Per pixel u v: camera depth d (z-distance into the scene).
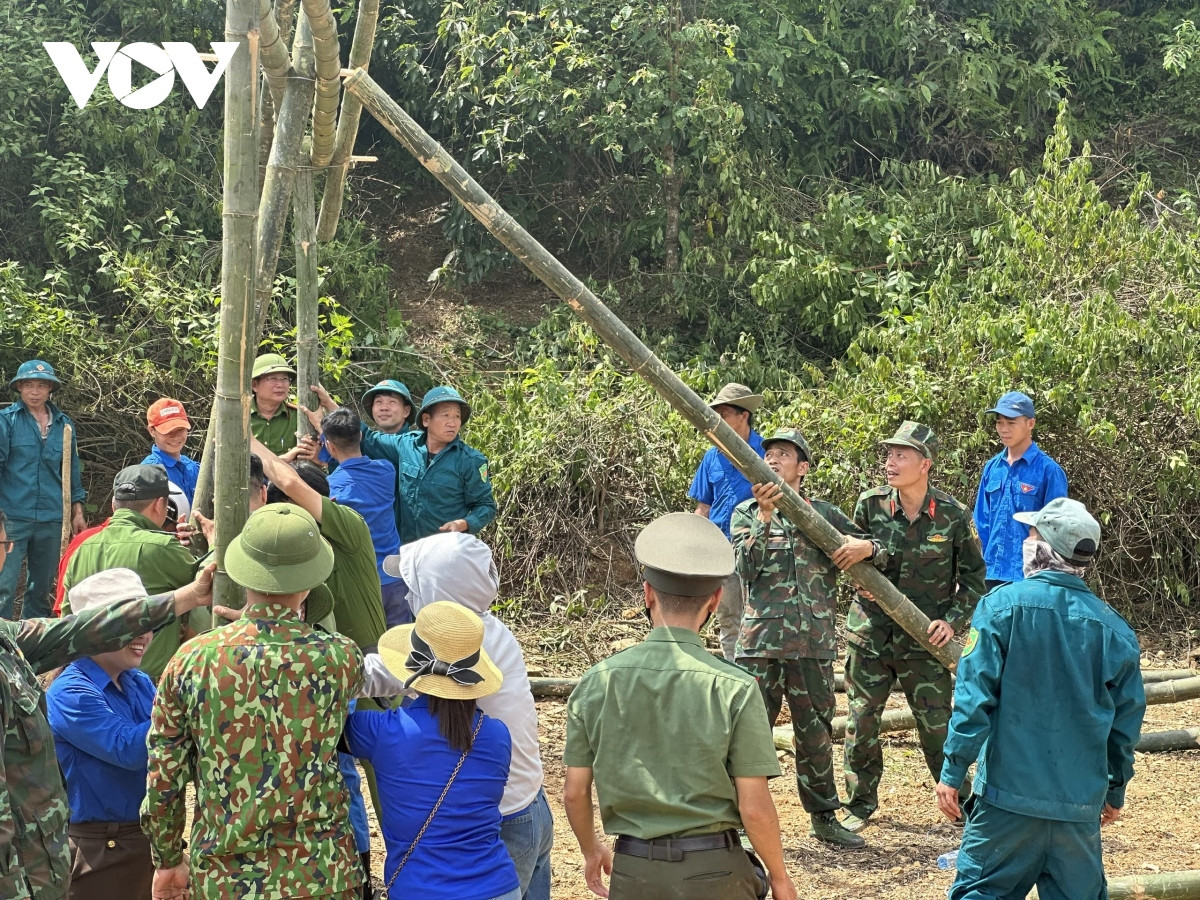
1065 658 3.72
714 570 3.22
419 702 3.22
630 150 12.52
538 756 3.67
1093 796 3.71
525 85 11.99
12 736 3.01
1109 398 9.42
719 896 3.06
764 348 12.32
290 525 3.08
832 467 9.35
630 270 13.46
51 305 10.50
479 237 13.19
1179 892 4.64
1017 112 14.61
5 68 11.05
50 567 8.34
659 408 9.79
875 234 12.01
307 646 3.06
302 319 5.44
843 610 9.08
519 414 9.78
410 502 6.84
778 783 6.25
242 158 3.50
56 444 8.30
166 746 3.03
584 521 9.46
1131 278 10.58
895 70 14.34
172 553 4.11
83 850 3.47
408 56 12.95
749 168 12.55
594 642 8.70
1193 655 8.65
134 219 11.70
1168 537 9.35
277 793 2.96
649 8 12.19
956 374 9.43
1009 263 10.62
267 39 4.03
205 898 2.94
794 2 13.91
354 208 13.49
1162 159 14.87
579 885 4.89
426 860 3.10
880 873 5.09
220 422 3.52
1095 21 15.80
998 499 7.35
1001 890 3.82
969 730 3.73
